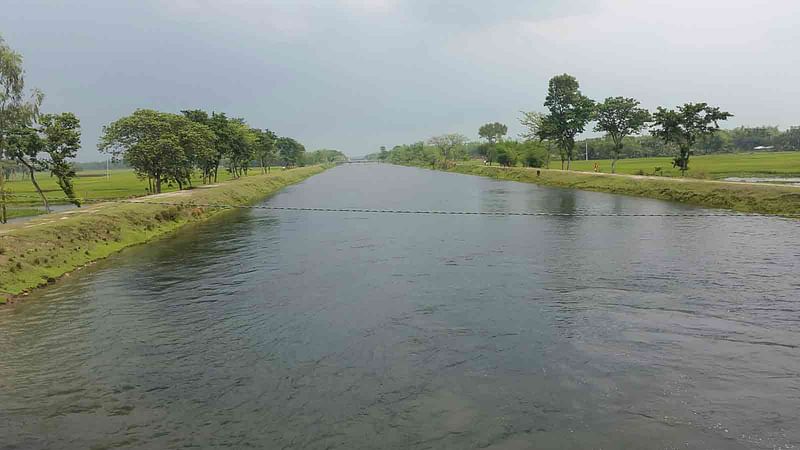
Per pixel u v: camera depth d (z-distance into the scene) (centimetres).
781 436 905
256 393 1102
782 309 1565
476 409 1020
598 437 913
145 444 912
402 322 1537
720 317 1508
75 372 1218
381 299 1778
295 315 1620
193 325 1538
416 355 1290
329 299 1788
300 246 2812
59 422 993
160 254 2625
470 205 4769
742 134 16988
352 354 1304
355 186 8281
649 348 1297
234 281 2056
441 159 16625
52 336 1456
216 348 1358
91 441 924
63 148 3719
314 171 15712
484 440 910
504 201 5038
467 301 1730
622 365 1202
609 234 2930
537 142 9681
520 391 1090
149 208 3544
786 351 1259
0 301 1748
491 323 1509
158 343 1396
